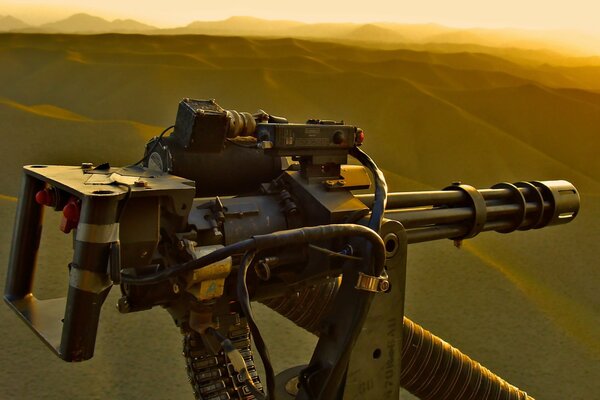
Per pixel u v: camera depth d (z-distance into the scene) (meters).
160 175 2.87
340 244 3.01
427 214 3.64
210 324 2.85
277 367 8.29
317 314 3.97
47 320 2.87
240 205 3.03
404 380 4.14
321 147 3.17
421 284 11.78
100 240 2.31
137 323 9.05
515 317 10.95
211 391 4.10
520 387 8.81
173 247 2.74
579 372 9.41
